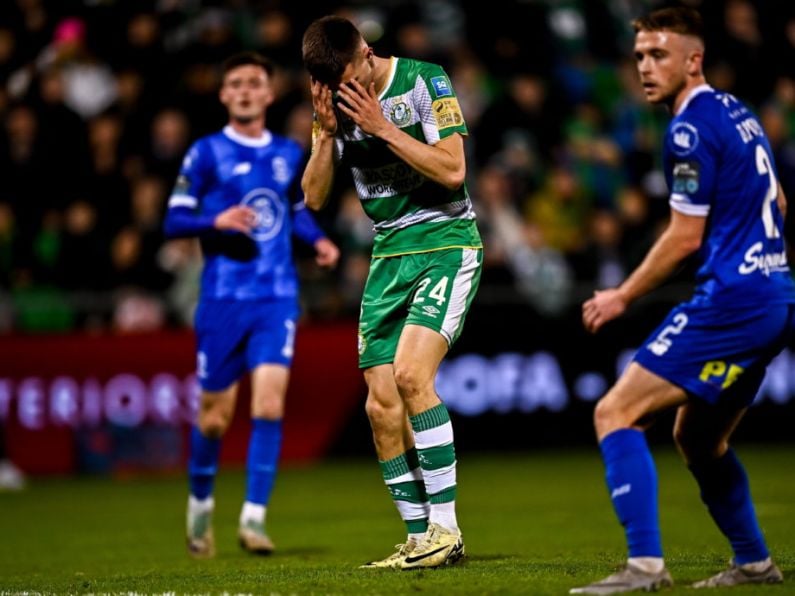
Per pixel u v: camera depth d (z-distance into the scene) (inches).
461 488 1455.5
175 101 1919.3
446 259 716.7
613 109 2223.2
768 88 2253.9
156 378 1662.2
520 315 1781.5
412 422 701.9
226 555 956.0
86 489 1528.1
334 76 694.5
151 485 1558.8
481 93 2144.4
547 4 2301.9
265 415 969.5
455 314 711.7
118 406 1653.5
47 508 1349.7
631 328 1819.6
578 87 2226.9
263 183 1015.0
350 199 1809.8
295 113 1861.5
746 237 570.6
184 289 1681.8
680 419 603.8
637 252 1867.6
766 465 1600.6
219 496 1444.4
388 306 728.3
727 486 598.9
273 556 928.3
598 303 579.5
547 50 2250.2
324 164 728.3
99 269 1692.9
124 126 1877.5
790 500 1235.9
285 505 1332.4
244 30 2074.3
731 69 2234.3
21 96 1895.9
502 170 1932.8
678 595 555.2
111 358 1652.3
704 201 565.6
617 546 917.2
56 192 1815.9
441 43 2244.1
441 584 614.2
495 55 2242.9
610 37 2327.8
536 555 805.9
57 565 918.4
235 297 994.1
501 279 1774.1
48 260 1701.5
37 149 1829.5
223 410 982.4
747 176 569.6
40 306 1653.5
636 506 562.6
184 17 2076.8
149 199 1731.1
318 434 1744.6
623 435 572.7
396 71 709.9
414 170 711.7
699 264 580.1
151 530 1160.8
